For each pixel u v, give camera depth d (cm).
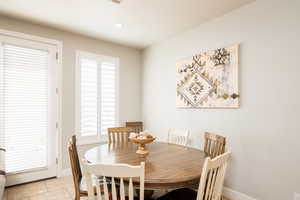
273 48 206
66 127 321
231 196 242
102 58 366
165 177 132
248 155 227
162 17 266
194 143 297
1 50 264
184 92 314
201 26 289
